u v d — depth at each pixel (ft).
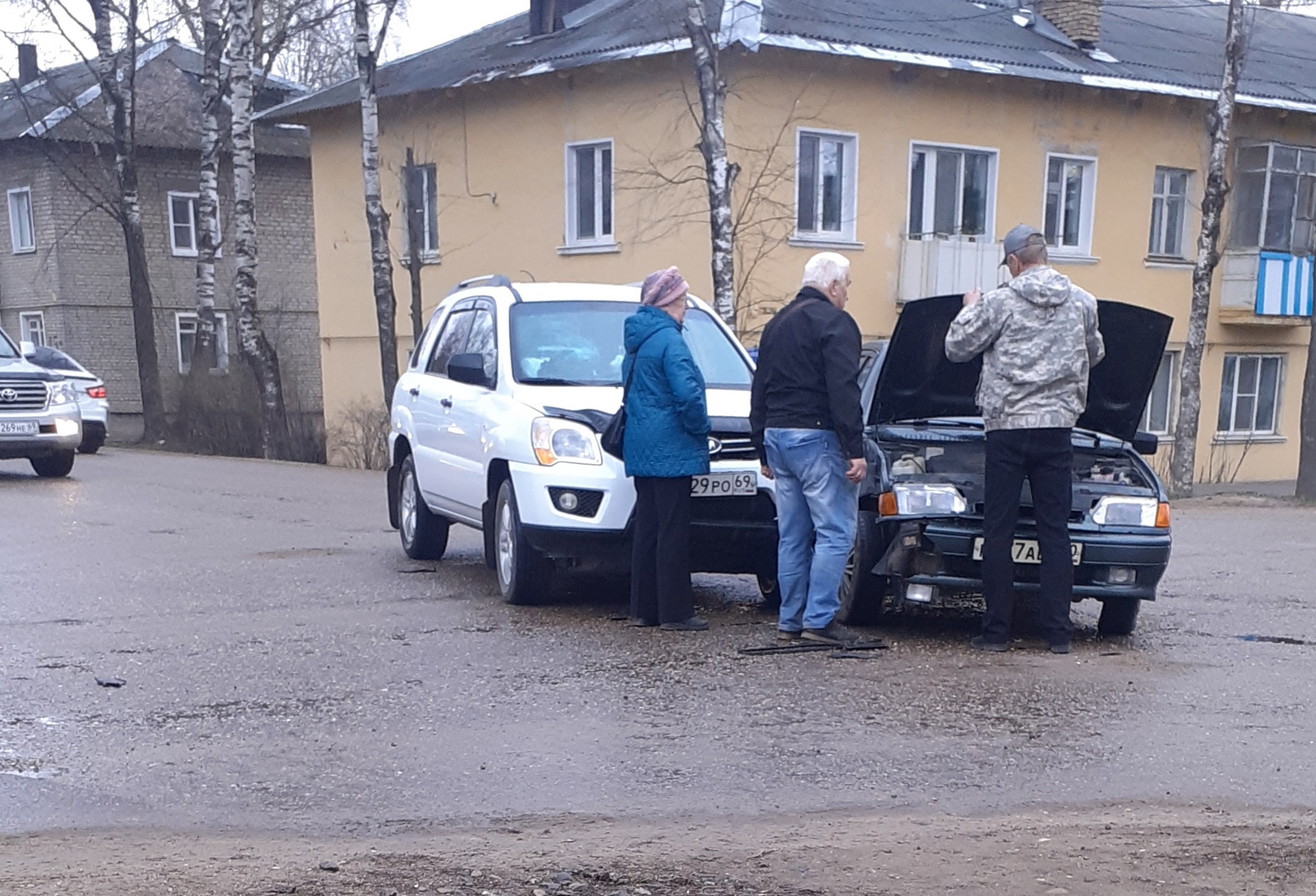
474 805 15.30
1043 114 74.43
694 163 65.98
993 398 23.09
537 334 29.17
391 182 84.43
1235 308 84.69
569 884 12.30
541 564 26.86
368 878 12.46
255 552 34.94
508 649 23.36
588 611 26.99
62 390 56.95
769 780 16.28
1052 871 12.79
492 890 12.11
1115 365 25.76
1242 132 83.92
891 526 24.93
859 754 17.37
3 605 27.07
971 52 70.69
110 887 12.09
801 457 23.07
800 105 65.87
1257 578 33.47
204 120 88.84
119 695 20.03
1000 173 73.20
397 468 34.91
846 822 14.74
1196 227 82.58
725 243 56.03
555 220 73.77
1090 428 27.09
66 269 116.26
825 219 68.39
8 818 14.66
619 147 69.67
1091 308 23.11
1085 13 80.94
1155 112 79.20
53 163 104.06
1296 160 84.38
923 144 70.28
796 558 23.91
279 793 15.69
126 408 119.96
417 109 81.66
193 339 123.44
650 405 24.32
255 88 94.27
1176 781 16.48
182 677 21.20
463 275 80.18
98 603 27.30
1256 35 100.07
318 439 80.43
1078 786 16.21
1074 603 29.94
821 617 23.59
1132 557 23.88
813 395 22.94
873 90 68.13
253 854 13.41
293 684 20.83
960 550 23.82
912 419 26.89
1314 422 66.49
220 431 83.92
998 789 16.02
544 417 26.37
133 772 16.40
